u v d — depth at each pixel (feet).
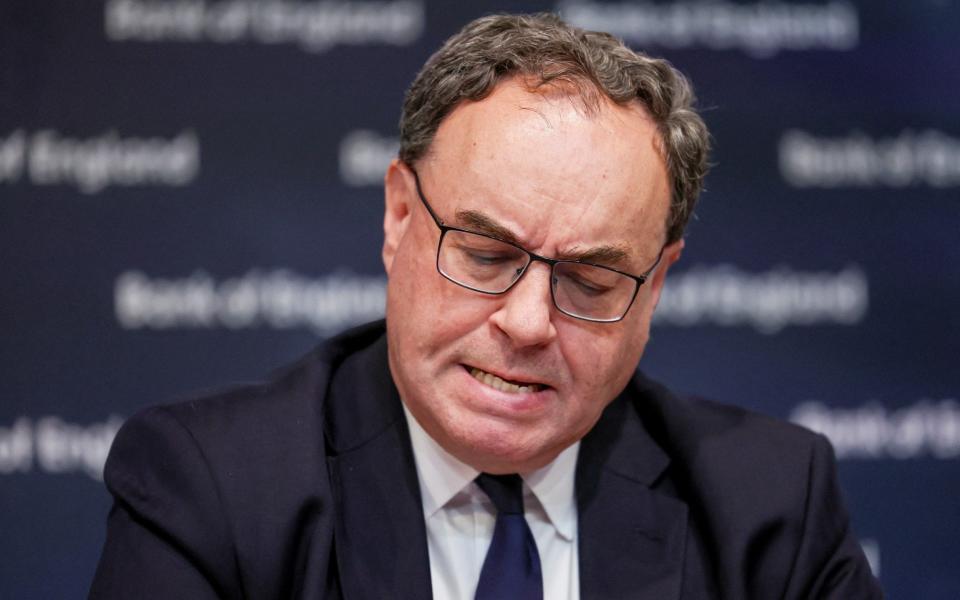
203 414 19.38
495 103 17.61
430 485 19.48
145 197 32.04
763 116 33.99
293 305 32.53
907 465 33.60
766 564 20.13
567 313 17.58
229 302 32.27
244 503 18.35
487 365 17.53
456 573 19.06
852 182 34.04
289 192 32.60
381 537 18.86
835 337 33.76
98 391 31.58
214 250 32.27
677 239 19.65
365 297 32.78
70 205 31.71
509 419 17.69
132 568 17.83
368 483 19.39
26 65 31.68
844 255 33.88
